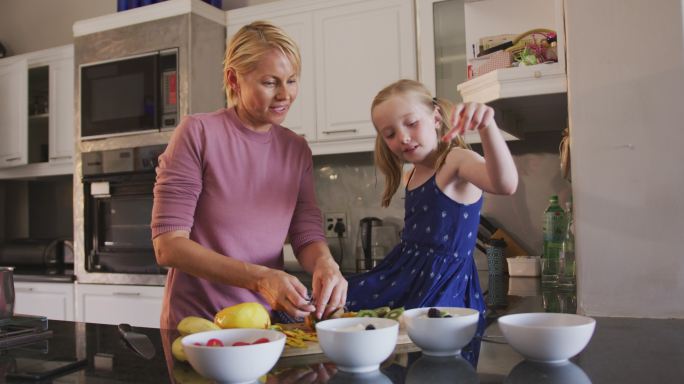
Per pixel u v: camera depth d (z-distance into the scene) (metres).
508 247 2.43
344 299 1.05
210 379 0.73
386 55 2.44
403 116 1.26
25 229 3.63
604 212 1.22
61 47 3.07
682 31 1.18
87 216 2.79
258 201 1.26
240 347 0.67
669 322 1.12
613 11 1.22
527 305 1.44
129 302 2.64
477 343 0.91
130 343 0.95
